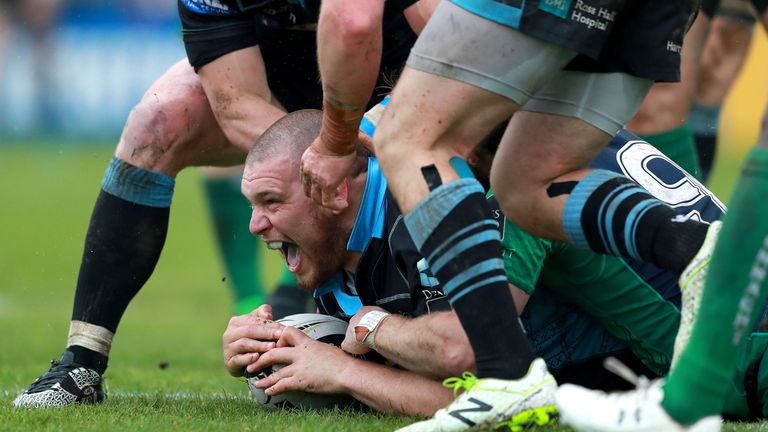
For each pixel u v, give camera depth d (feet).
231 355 43.04
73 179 218.38
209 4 44.04
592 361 43.45
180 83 46.88
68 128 256.52
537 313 42.63
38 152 249.34
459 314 32.91
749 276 28.99
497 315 32.48
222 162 49.42
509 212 37.29
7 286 125.70
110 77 253.65
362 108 35.04
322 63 33.94
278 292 73.82
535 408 32.22
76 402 44.01
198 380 58.59
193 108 46.52
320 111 42.27
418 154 33.22
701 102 75.72
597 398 30.42
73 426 37.78
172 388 53.78
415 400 39.42
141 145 45.78
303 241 41.29
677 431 29.35
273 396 42.45
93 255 45.50
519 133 36.35
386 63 46.57
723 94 76.13
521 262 39.55
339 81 33.86
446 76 32.86
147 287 127.54
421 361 38.42
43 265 138.41
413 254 38.73
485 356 32.58
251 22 44.62
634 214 34.01
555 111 35.70
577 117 35.53
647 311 41.06
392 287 40.68
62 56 254.47
